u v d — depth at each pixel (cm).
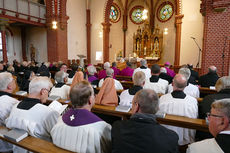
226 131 118
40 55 1355
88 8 1482
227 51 733
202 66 793
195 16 1087
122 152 130
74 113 160
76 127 152
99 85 431
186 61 1145
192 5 1092
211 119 127
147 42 1691
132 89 291
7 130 193
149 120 136
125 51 1873
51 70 905
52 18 1220
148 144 125
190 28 1111
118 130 141
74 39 1378
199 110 317
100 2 1431
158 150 123
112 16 1747
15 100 243
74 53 1388
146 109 143
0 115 227
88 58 1521
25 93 383
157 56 1634
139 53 1734
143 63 545
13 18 1040
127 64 643
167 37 1681
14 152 214
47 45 1273
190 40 1117
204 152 121
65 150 154
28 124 187
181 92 255
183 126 227
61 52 1248
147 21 1670
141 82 288
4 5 991
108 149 161
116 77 627
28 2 1126
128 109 253
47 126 193
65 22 1244
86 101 164
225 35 730
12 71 691
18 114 193
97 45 1484
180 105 247
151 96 145
